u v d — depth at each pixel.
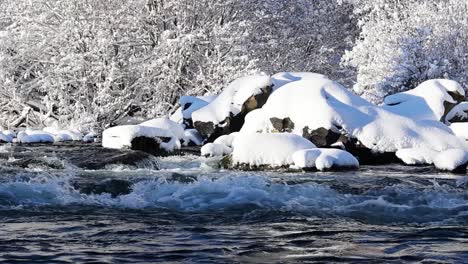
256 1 51.94
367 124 26.14
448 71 40.69
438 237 12.35
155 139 27.81
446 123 31.20
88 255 10.58
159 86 45.72
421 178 20.25
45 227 13.21
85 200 16.47
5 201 16.00
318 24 56.91
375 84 41.28
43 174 19.52
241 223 13.89
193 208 15.60
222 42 46.28
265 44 50.19
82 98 44.47
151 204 16.11
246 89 31.92
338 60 58.09
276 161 22.22
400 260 10.29
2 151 27.50
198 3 47.59
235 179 18.67
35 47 44.81
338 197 16.67
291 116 27.09
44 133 37.09
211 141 32.12
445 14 43.56
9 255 10.53
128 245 11.44
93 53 44.06
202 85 45.75
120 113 44.69
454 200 16.45
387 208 15.53
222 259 10.33
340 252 10.91
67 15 44.59
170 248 11.19
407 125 26.48
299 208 15.49
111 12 45.81
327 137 25.80
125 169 22.09
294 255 10.66
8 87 44.47
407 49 40.91
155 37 47.88
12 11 46.25
